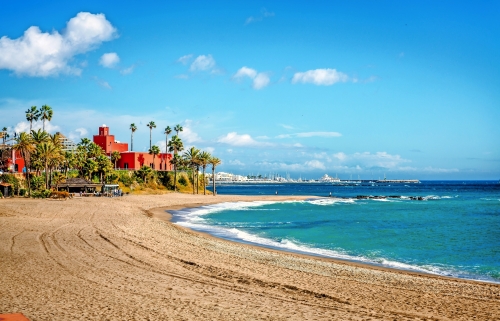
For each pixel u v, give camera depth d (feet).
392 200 355.77
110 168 310.86
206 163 365.20
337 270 73.97
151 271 60.85
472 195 470.80
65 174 304.09
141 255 74.28
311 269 73.36
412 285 63.62
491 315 46.80
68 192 255.70
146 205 221.87
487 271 80.07
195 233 122.21
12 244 78.23
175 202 257.75
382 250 104.12
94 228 109.19
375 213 218.59
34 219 123.54
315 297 50.85
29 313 37.45
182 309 41.42
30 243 80.23
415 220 182.60
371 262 87.61
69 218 132.77
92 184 272.31
